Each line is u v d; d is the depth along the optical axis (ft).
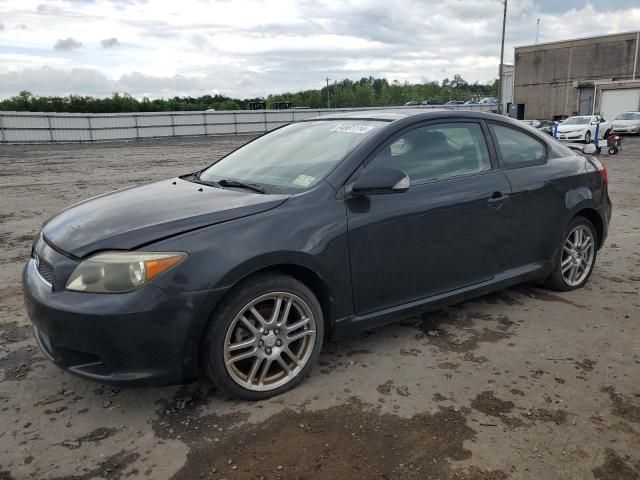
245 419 9.29
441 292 12.32
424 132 12.25
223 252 9.09
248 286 9.39
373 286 11.05
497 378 10.64
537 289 15.74
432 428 8.99
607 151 64.80
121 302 8.54
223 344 9.27
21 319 13.78
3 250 21.06
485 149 13.21
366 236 10.69
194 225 9.30
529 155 14.20
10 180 46.57
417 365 11.17
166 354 8.84
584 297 15.07
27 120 121.60
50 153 87.45
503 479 7.79
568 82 166.20
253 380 9.82
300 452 8.40
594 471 7.97
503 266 13.46
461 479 7.79
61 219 10.76
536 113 176.45
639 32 148.77
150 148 100.12
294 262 9.75
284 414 9.43
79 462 8.22
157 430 9.01
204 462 8.20
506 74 191.83
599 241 16.19
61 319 8.70
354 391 10.17
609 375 10.75
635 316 13.70
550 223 14.28
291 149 12.62
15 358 11.62
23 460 8.27
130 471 8.02
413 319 13.57
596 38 157.38
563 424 9.09
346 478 7.82
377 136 11.47
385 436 8.78
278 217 9.82
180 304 8.75
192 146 105.40
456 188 12.16
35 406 9.75
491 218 12.74
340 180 10.69
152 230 9.13
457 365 11.17
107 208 10.61
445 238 11.96
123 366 8.76
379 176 10.29
